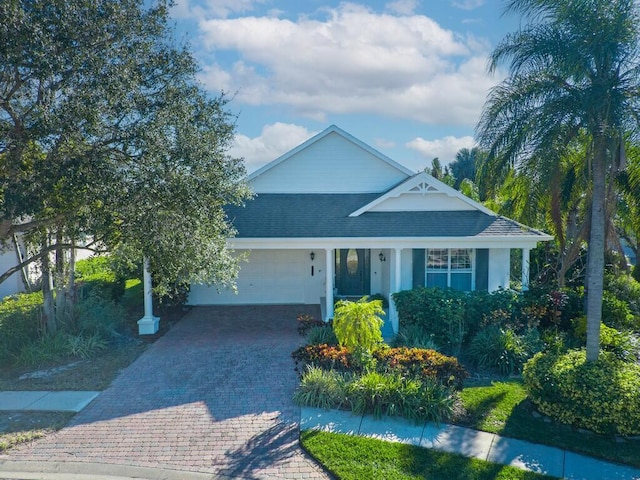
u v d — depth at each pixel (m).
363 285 20.33
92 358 12.84
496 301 14.34
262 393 10.34
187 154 9.22
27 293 16.89
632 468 7.49
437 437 8.34
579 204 16.62
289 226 17.14
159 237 9.01
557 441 8.27
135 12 9.37
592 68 10.09
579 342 13.52
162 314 18.33
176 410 9.44
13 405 9.65
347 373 10.09
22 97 9.09
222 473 7.14
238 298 20.61
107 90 8.48
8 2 7.67
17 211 8.32
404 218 17.52
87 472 7.16
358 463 7.35
